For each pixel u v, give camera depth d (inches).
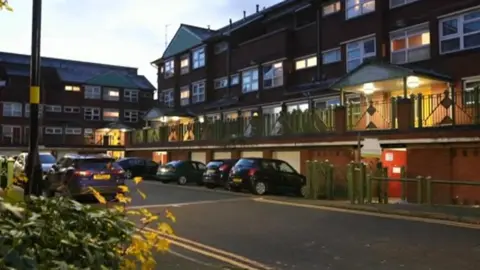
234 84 1519.4
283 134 1029.2
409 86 849.5
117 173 657.0
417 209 539.8
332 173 722.8
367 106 846.5
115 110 2502.5
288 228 434.6
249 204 627.8
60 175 648.4
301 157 1012.5
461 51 855.1
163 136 1540.4
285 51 1285.7
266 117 1091.3
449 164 716.7
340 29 1138.7
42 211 116.4
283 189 813.2
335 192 737.0
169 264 301.9
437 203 720.3
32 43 448.1
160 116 1594.5
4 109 2206.0
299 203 635.5
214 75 1627.7
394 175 808.3
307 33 1253.7
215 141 1254.3
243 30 1546.5
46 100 2315.5
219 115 1536.7
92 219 120.9
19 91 2249.0
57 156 2122.3
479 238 381.7
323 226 445.1
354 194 610.9
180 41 1812.3
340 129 884.0
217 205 614.9
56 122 2326.5
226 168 908.6
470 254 325.7
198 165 1099.9
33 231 105.9
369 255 326.0
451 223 461.1
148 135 1641.2
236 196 749.9
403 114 768.9
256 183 789.9
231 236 396.5
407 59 963.3
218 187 944.9
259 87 1371.8
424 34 933.2
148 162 1288.1
